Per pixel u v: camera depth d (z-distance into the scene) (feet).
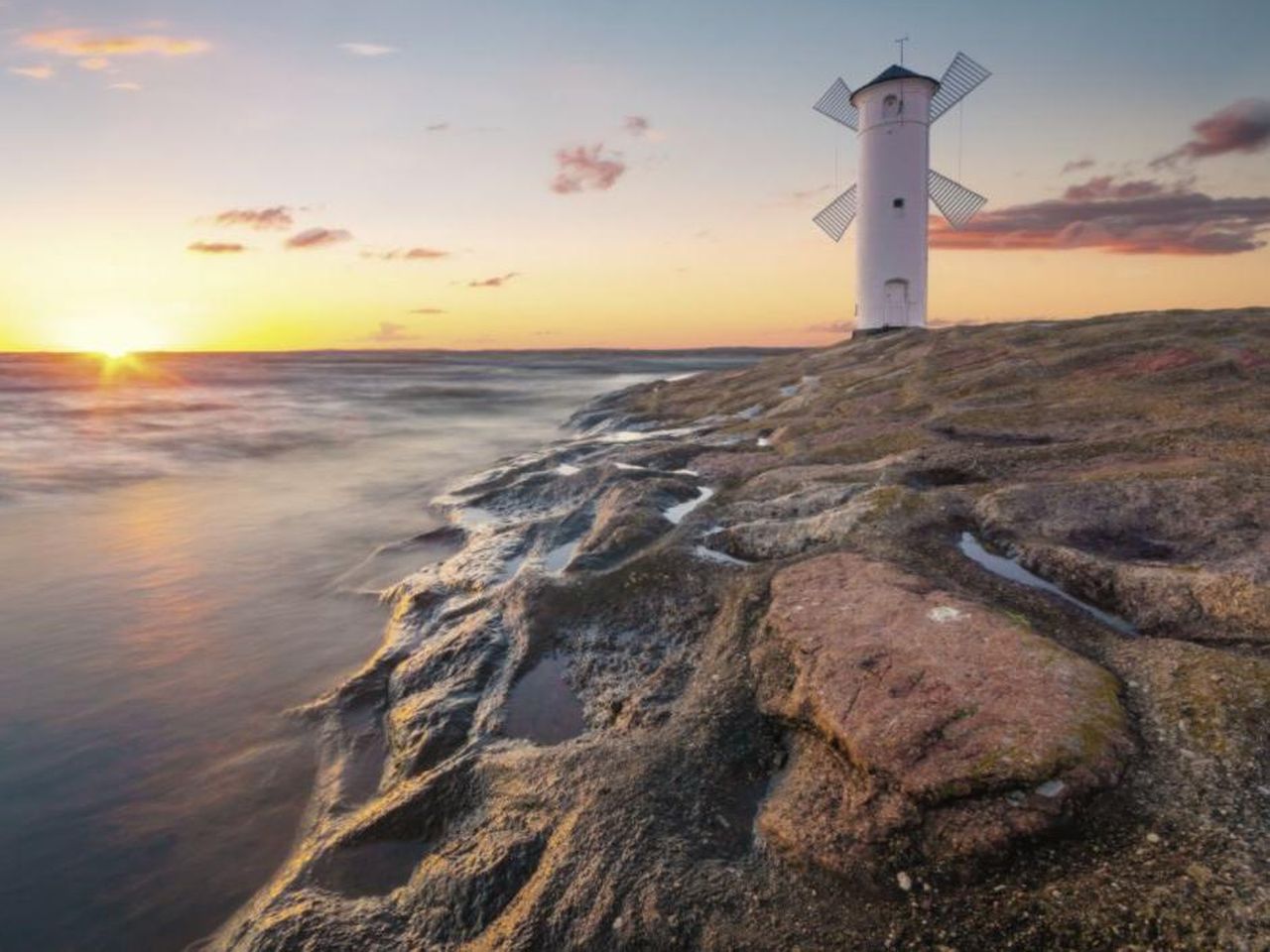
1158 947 12.96
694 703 22.53
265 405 176.04
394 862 19.54
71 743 27.02
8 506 66.64
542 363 557.33
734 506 37.91
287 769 25.21
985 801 16.12
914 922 14.51
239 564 47.75
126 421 137.49
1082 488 31.65
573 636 28.71
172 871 20.74
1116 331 65.10
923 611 23.53
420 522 57.72
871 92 117.70
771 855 16.70
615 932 15.49
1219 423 38.40
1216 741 17.11
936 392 59.26
